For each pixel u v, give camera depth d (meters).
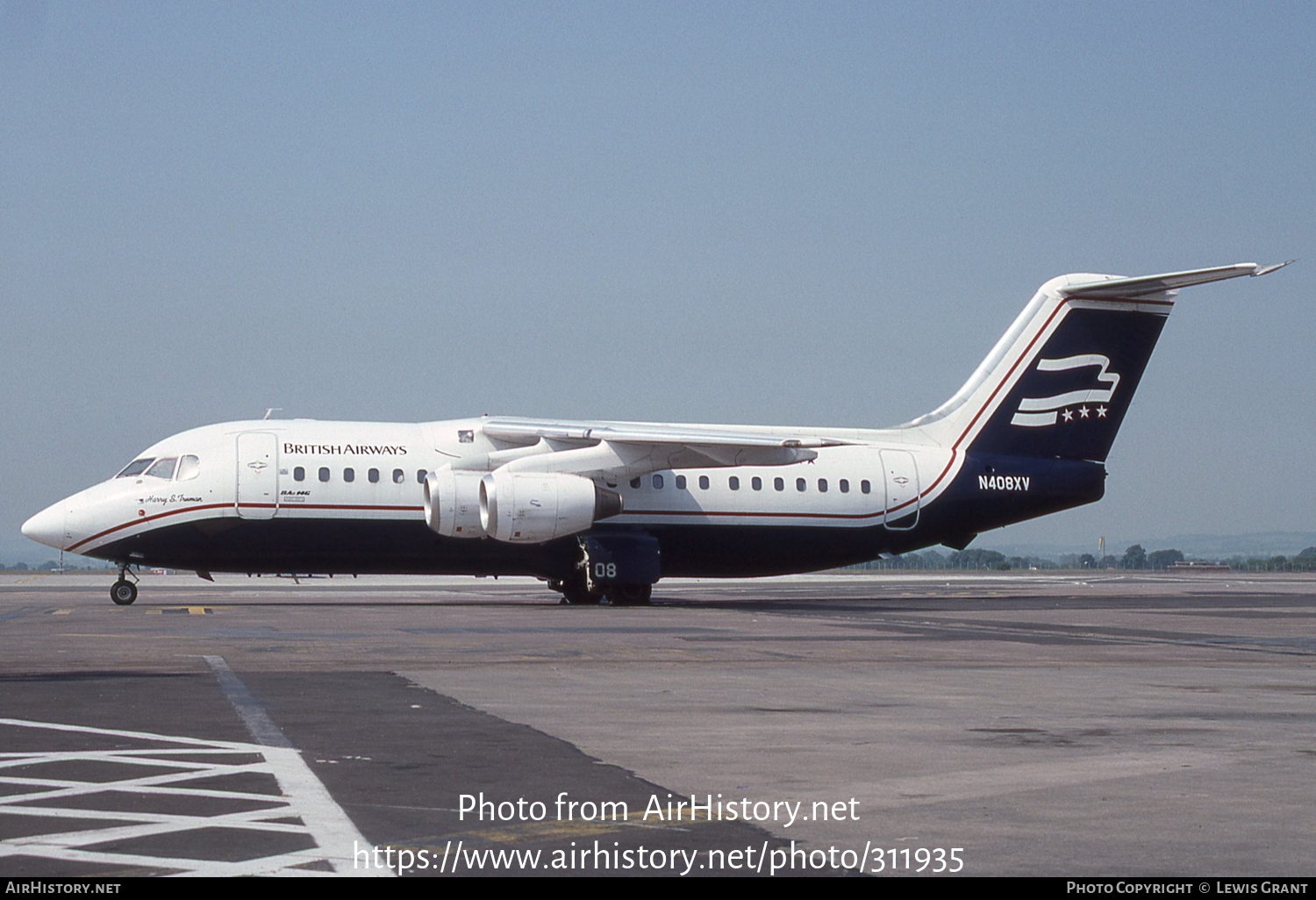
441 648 18.55
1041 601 36.50
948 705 12.62
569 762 9.38
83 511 30.19
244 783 8.55
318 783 8.55
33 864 6.50
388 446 32.00
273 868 6.49
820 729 11.02
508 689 13.74
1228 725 11.38
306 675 14.94
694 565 34.19
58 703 12.36
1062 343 36.41
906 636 21.80
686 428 33.47
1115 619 27.05
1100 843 7.07
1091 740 10.47
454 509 30.22
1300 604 34.88
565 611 28.91
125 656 16.89
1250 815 7.74
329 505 31.16
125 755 9.55
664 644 19.70
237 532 30.84
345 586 49.47
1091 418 36.69
